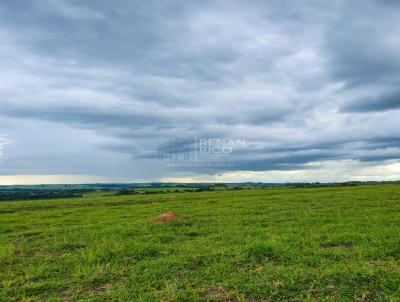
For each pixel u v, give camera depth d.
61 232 16.27
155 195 49.53
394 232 13.44
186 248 11.63
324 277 8.23
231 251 10.88
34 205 35.62
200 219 19.00
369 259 9.88
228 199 34.16
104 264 10.19
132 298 7.56
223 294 7.75
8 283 8.70
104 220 20.41
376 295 7.41
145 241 13.36
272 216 19.45
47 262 10.75
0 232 17.36
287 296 7.46
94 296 7.85
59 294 8.13
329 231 14.31
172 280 8.58
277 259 10.05
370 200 27.55
